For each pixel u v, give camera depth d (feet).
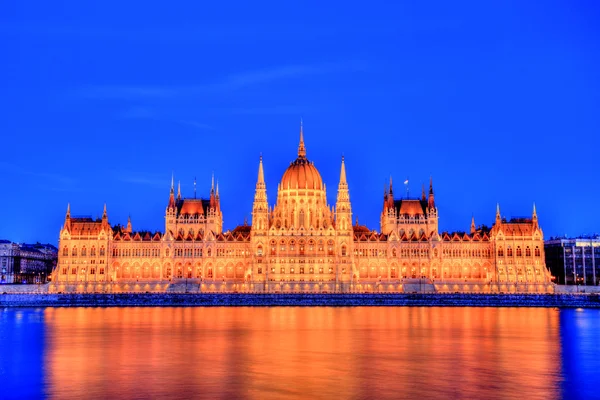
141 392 301.02
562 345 445.78
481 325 583.58
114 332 521.24
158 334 507.71
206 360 382.42
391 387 310.45
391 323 602.03
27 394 298.97
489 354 406.41
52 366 364.38
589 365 367.45
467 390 304.91
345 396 293.84
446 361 379.96
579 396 294.46
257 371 347.77
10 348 431.43
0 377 334.03
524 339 477.77
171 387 310.04
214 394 296.92
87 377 333.42
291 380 325.01
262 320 635.25
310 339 476.54
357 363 372.58
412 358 390.01
